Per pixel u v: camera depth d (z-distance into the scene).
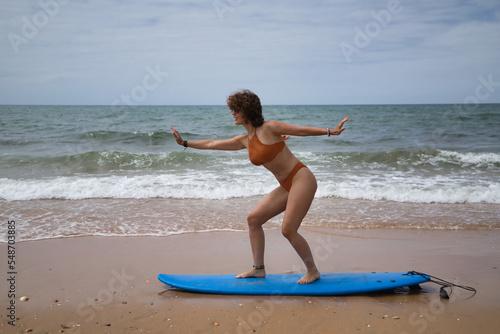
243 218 6.46
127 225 6.03
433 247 5.09
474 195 7.89
